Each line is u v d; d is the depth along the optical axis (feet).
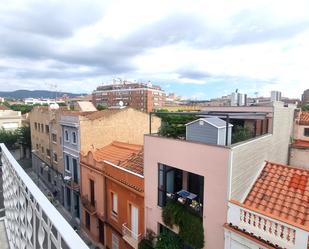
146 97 384.27
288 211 24.06
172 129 33.99
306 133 60.64
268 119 37.73
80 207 60.49
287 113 45.47
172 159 31.42
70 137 64.75
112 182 45.09
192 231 29.07
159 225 34.91
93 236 54.70
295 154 46.93
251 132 35.04
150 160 35.01
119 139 68.28
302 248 19.99
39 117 95.50
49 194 83.25
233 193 25.89
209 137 28.68
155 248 32.60
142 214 37.70
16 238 14.01
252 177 29.53
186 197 30.27
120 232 43.52
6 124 142.51
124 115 69.26
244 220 24.25
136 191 37.78
